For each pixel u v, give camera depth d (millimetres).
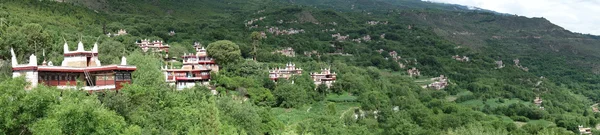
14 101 67375
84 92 98312
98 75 111625
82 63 118375
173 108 106500
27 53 153000
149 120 96562
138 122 94688
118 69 115688
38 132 65000
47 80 105875
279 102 196125
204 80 188250
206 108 106562
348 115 195500
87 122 68438
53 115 67562
